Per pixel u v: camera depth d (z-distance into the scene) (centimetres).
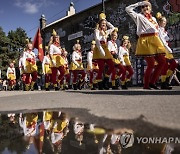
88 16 2188
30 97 491
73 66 1046
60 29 2550
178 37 1518
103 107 262
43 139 129
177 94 398
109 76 766
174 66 634
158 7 1623
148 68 559
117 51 825
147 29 532
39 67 2175
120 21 1872
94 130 150
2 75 3312
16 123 191
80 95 473
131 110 227
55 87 973
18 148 111
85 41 2230
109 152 103
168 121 163
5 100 445
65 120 193
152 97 351
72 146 113
